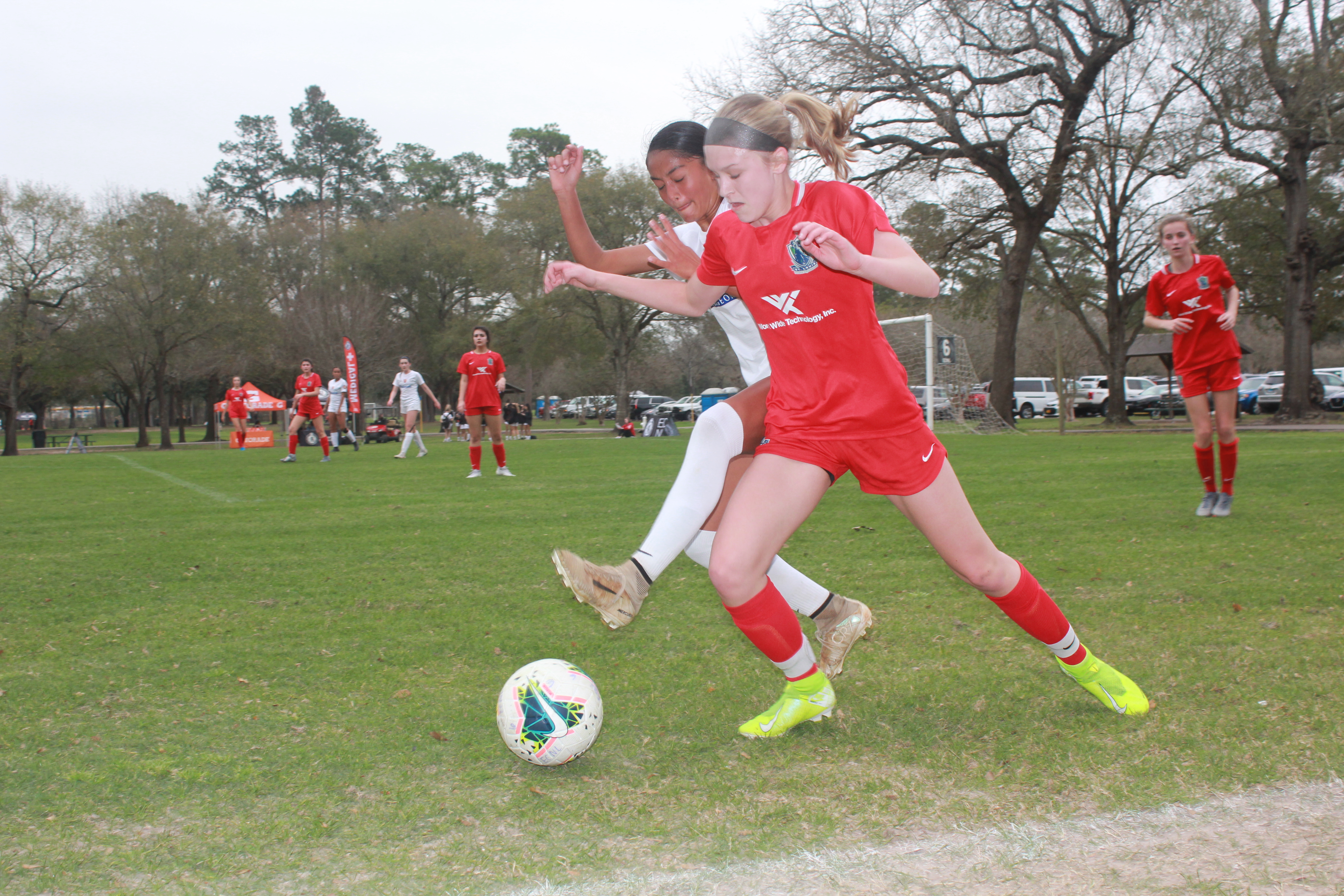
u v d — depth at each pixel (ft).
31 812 7.48
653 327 163.53
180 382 148.36
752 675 11.12
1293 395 85.97
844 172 8.55
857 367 8.24
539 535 22.08
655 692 10.53
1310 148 82.12
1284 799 7.23
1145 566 16.56
